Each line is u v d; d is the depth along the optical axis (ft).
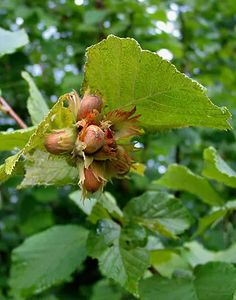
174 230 0.97
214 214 1.07
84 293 2.23
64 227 1.12
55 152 0.68
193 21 2.48
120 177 0.71
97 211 0.98
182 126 0.75
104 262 0.88
